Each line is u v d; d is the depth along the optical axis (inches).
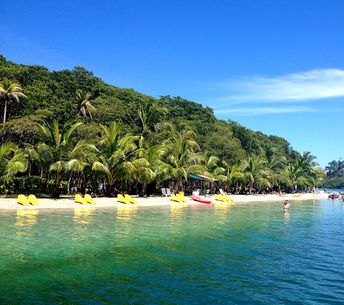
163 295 414.3
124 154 1670.8
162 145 1989.4
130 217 1111.0
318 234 902.4
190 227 944.3
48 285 433.7
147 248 657.6
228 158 2940.5
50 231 779.4
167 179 2145.7
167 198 1945.1
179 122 2918.3
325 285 474.0
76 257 568.7
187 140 2338.8
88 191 1882.4
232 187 3036.4
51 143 1531.7
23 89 2071.9
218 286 454.9
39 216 1020.5
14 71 2192.4
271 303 405.7
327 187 6939.0
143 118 2316.7
